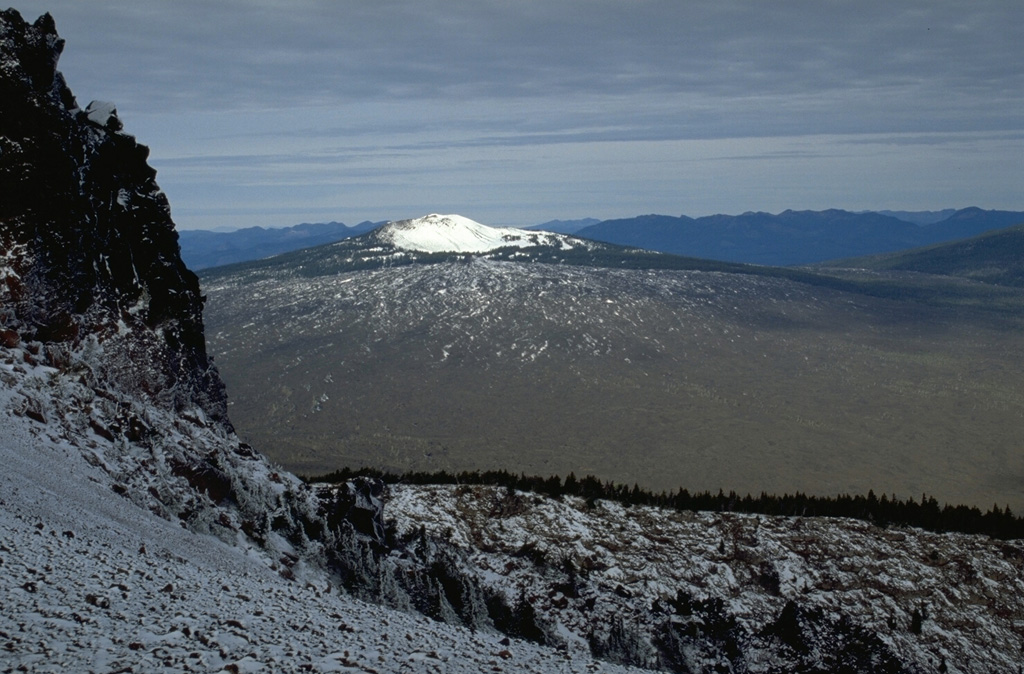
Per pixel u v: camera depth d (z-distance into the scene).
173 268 58.19
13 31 49.12
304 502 53.62
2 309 43.75
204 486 43.94
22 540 22.00
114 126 58.09
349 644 20.81
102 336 49.06
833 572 85.12
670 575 80.12
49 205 47.34
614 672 25.80
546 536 81.50
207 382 58.44
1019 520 98.56
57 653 15.45
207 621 19.45
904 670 74.81
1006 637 81.69
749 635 76.06
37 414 36.84
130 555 25.25
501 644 27.16
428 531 76.69
